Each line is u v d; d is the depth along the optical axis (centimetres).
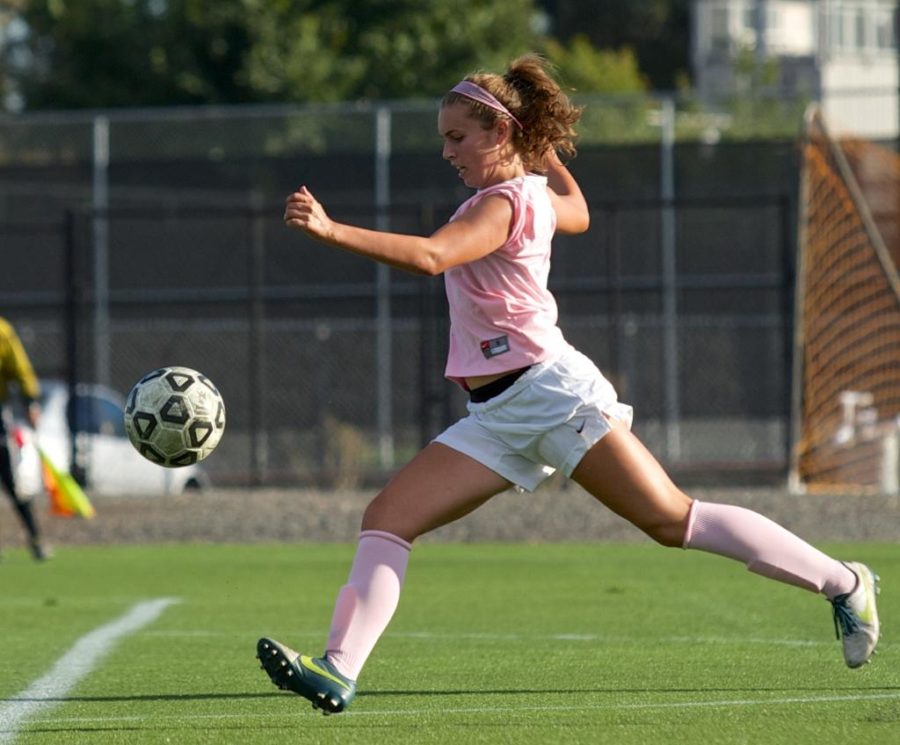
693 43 17250
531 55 1923
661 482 1878
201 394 1989
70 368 6506
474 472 1869
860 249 6800
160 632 3058
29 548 5097
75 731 1969
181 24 12175
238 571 4372
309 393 8975
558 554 4700
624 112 9319
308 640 2908
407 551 1866
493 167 1888
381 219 8531
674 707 2080
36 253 8988
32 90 12450
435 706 2123
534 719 2003
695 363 9056
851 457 6550
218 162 8675
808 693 2180
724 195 8750
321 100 12125
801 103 8894
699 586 3797
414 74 12488
